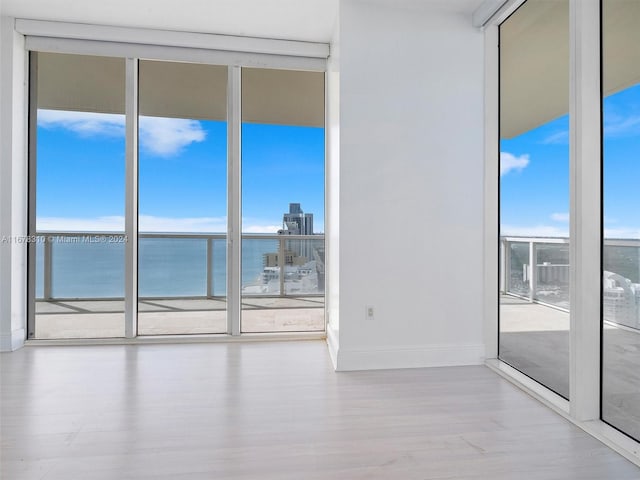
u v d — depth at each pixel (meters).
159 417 2.14
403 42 3.02
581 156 2.06
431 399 2.40
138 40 3.48
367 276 2.98
